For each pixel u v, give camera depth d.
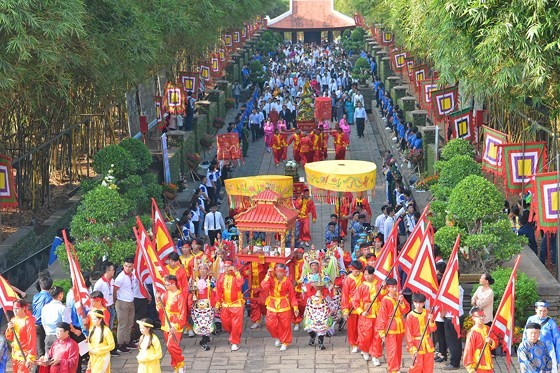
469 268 20.75
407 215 25.73
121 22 24.58
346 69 65.12
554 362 15.37
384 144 45.44
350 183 24.50
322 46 93.38
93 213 20.14
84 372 17.73
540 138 26.67
